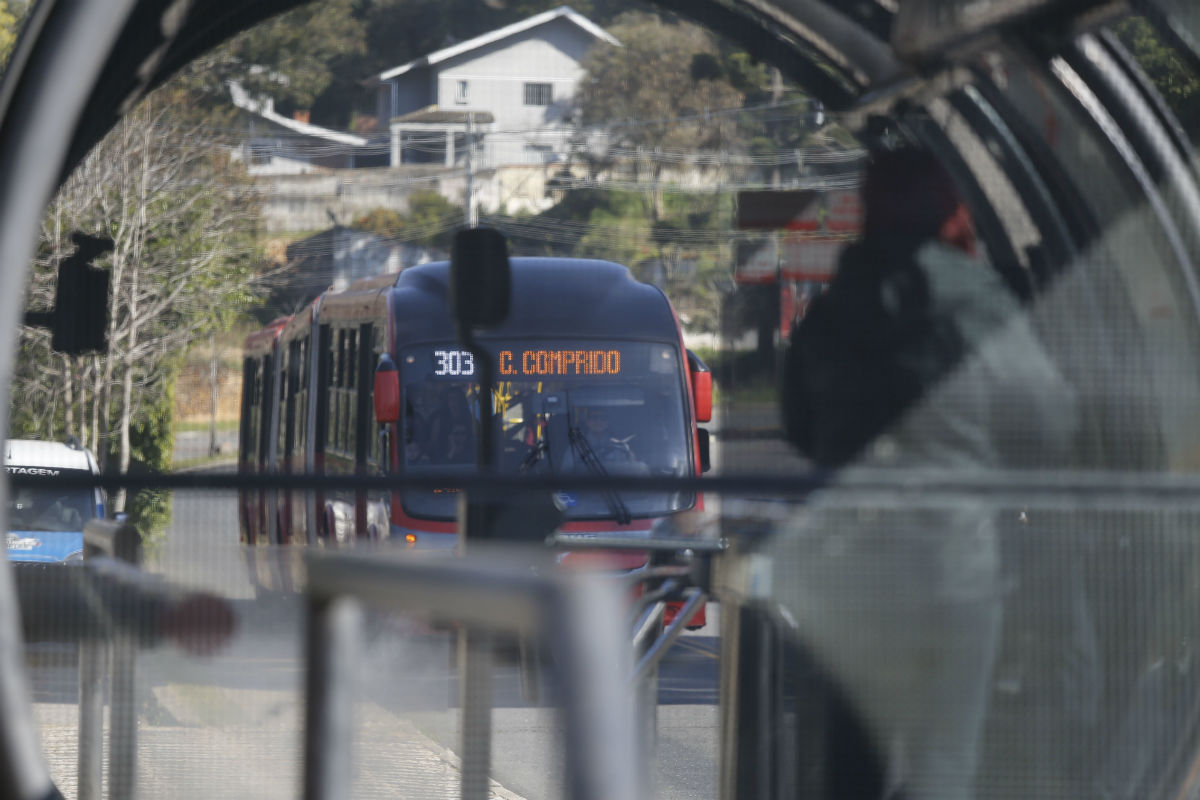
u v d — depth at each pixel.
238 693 9.52
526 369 37.25
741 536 12.20
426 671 8.30
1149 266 14.49
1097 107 14.80
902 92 16.25
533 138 110.88
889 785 11.84
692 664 12.18
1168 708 11.75
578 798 4.50
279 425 56.84
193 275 55.31
